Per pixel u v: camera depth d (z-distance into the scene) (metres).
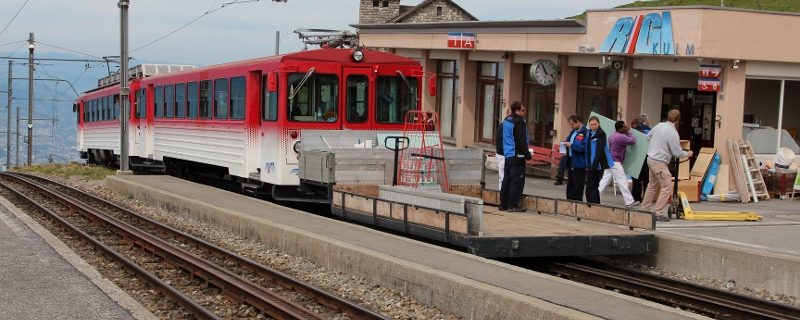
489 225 12.57
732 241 13.03
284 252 12.88
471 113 28.42
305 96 16.41
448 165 15.09
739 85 19.30
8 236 14.05
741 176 18.95
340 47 18.17
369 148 15.05
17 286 10.20
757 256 10.93
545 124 25.34
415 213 12.12
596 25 21.59
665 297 10.55
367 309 8.97
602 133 15.06
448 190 15.07
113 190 23.48
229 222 15.16
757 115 20.84
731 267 11.24
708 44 18.59
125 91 24.50
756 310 9.66
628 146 16.67
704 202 18.66
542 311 7.74
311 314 8.79
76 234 14.72
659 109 21.83
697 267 11.68
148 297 10.09
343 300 9.28
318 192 15.65
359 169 14.62
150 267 12.17
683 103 21.94
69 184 26.88
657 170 15.27
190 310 9.24
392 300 9.68
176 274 11.66
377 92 17.00
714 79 19.14
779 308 9.68
